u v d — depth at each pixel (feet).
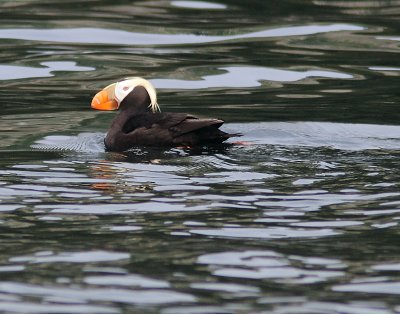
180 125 46.83
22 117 53.93
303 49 67.51
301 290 31.94
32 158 45.80
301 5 78.43
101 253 34.63
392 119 52.90
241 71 62.95
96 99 50.39
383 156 45.39
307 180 41.65
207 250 34.83
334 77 61.82
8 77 61.67
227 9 77.46
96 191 40.73
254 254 34.47
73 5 78.28
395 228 36.55
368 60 65.26
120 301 31.24
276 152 45.98
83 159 45.55
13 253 34.63
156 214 38.11
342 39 69.41
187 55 66.23
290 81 61.16
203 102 56.70
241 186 40.98
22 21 73.10
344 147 47.09
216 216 37.81
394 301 31.19
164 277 32.83
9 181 42.06
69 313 30.50
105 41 69.05
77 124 52.75
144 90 50.08
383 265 33.58
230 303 31.04
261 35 70.44
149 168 43.70
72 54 66.33
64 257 34.32
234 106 55.83
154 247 35.12
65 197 40.06
